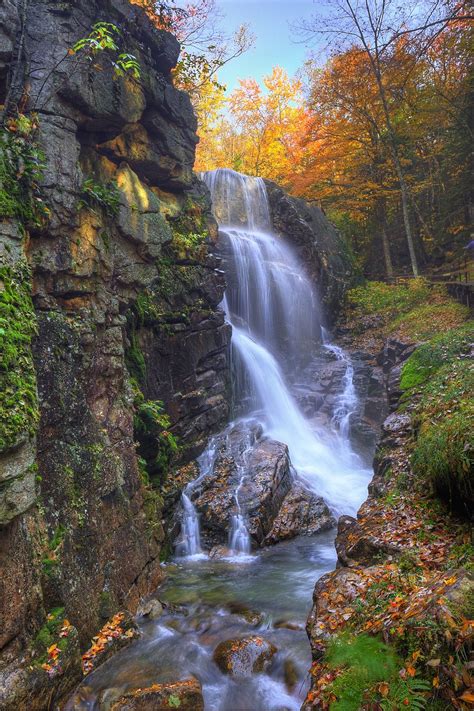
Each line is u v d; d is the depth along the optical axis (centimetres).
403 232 2844
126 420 670
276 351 1584
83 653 483
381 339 1759
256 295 1555
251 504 856
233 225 1831
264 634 539
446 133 2341
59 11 570
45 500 475
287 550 806
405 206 2038
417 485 655
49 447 496
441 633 305
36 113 535
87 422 566
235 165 3225
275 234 1897
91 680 463
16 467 393
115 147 724
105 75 631
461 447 539
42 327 510
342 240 2356
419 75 1900
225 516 842
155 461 823
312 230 1967
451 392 798
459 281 1838
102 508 567
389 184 2388
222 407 1099
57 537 477
